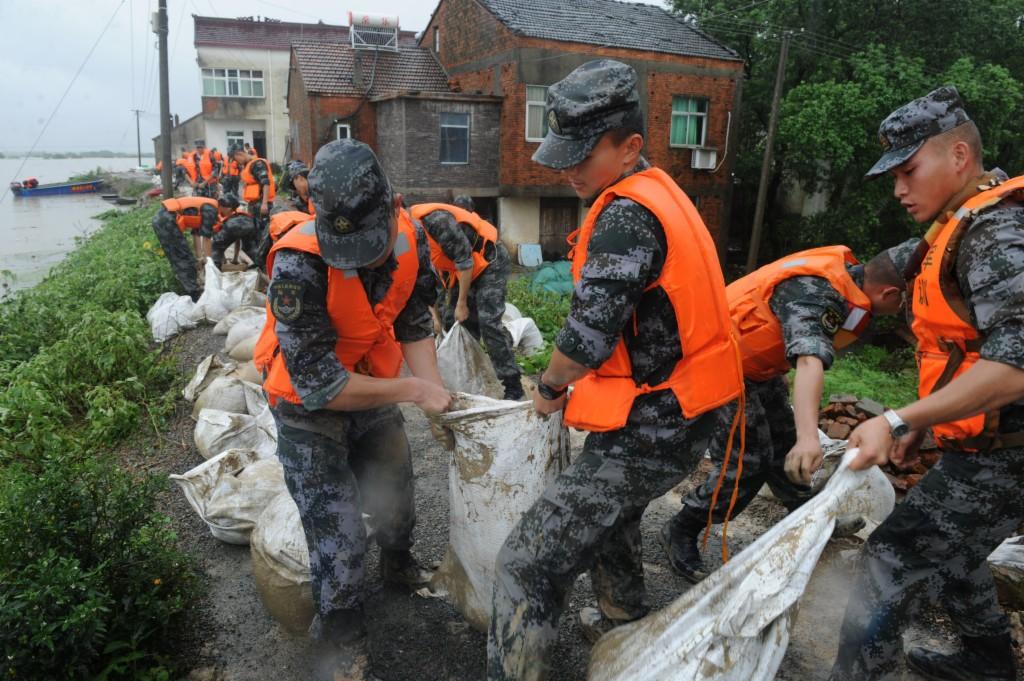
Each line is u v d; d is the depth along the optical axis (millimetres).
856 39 19641
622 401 1880
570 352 1791
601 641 2078
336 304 2121
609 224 1773
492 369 5109
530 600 1952
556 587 1975
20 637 2195
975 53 19234
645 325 1843
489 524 2375
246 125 36594
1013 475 1895
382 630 2672
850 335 2438
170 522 3588
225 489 3244
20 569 2461
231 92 35844
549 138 1870
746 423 2863
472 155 19125
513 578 1967
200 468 3377
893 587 2061
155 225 8508
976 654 2299
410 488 2758
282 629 2750
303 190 6809
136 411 4906
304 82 21641
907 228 18375
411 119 18453
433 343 2602
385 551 2844
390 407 2670
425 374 2551
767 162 17781
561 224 20438
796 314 2299
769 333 2635
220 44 35094
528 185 19234
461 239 4801
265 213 9805
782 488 3145
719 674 1578
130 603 2527
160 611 2572
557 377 1868
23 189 43844
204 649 2656
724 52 20312
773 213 23531
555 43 18406
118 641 2451
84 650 2324
